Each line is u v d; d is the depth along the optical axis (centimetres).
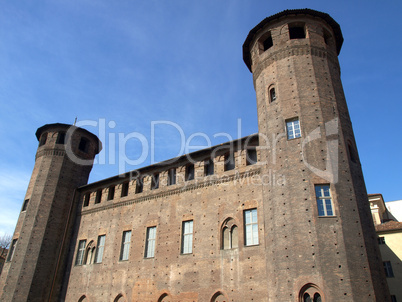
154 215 3241
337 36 3130
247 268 2467
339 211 2141
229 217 2747
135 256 3152
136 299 2923
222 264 2602
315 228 2108
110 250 3375
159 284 2856
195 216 2948
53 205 3881
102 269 3319
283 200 2311
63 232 3838
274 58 2895
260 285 2348
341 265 1972
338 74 2888
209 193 2967
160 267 2927
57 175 4044
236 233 2680
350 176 2300
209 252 2711
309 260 2036
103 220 3650
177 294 2717
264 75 2930
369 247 2094
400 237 3625
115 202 3647
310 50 2808
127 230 3378
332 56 2914
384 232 3722
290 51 2833
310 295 1962
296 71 2739
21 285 3409
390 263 3572
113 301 3058
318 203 2216
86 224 3794
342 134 2466
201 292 2600
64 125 4359
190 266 2756
